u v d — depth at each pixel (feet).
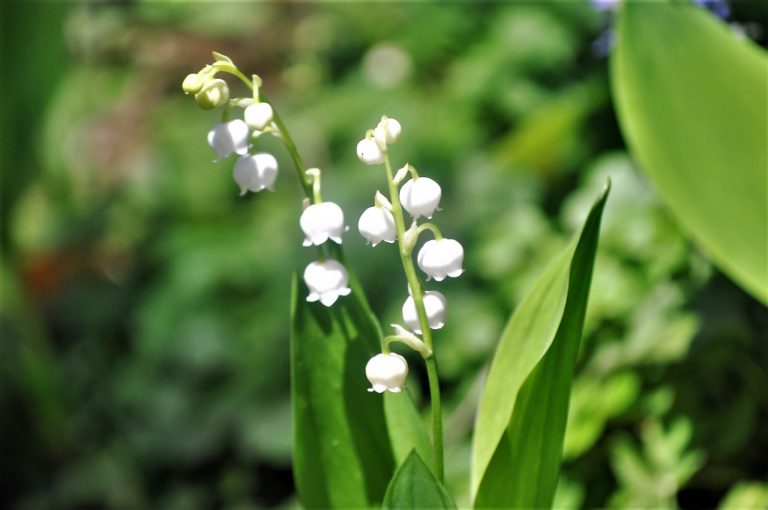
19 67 2.67
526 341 1.41
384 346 1.36
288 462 2.57
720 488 1.82
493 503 1.42
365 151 1.33
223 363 2.83
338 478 1.45
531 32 3.03
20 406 2.95
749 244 1.67
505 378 1.42
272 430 2.61
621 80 1.72
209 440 2.71
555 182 2.58
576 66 3.00
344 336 1.43
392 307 2.36
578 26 3.01
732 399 1.79
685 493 1.85
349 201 2.80
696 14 1.70
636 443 1.81
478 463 1.44
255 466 2.66
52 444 2.90
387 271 2.50
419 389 2.23
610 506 1.78
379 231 1.35
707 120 1.68
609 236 1.92
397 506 1.35
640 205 1.96
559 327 1.38
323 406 1.43
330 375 1.43
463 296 2.31
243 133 1.35
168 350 2.92
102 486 2.75
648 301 1.85
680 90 1.69
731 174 1.68
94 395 3.00
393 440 1.44
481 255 2.24
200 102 1.34
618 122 2.50
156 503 2.70
